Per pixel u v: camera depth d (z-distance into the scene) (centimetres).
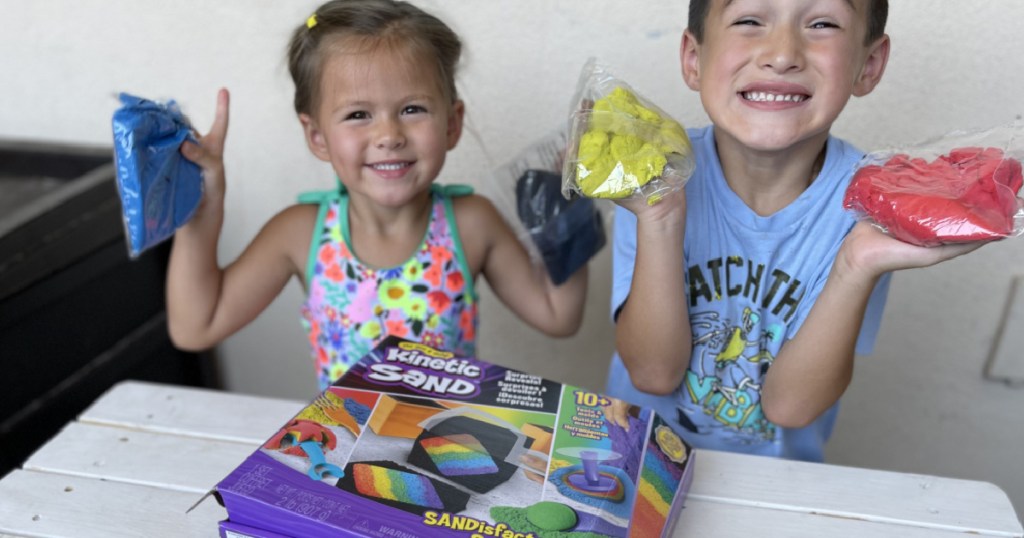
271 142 140
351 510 63
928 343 130
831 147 87
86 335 133
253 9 130
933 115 115
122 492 80
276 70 132
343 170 93
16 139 147
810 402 86
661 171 74
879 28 79
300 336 156
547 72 125
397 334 102
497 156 132
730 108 78
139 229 83
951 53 111
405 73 90
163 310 150
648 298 83
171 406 94
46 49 141
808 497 80
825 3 73
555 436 72
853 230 77
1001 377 129
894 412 137
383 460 68
